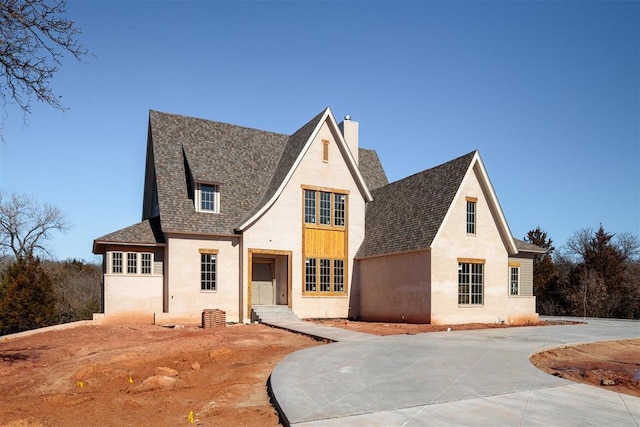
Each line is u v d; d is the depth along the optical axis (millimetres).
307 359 12461
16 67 11953
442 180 25312
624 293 41375
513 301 26297
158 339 17375
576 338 17828
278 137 31078
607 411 7824
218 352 14234
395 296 24797
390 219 27062
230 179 26422
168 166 25359
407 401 8320
